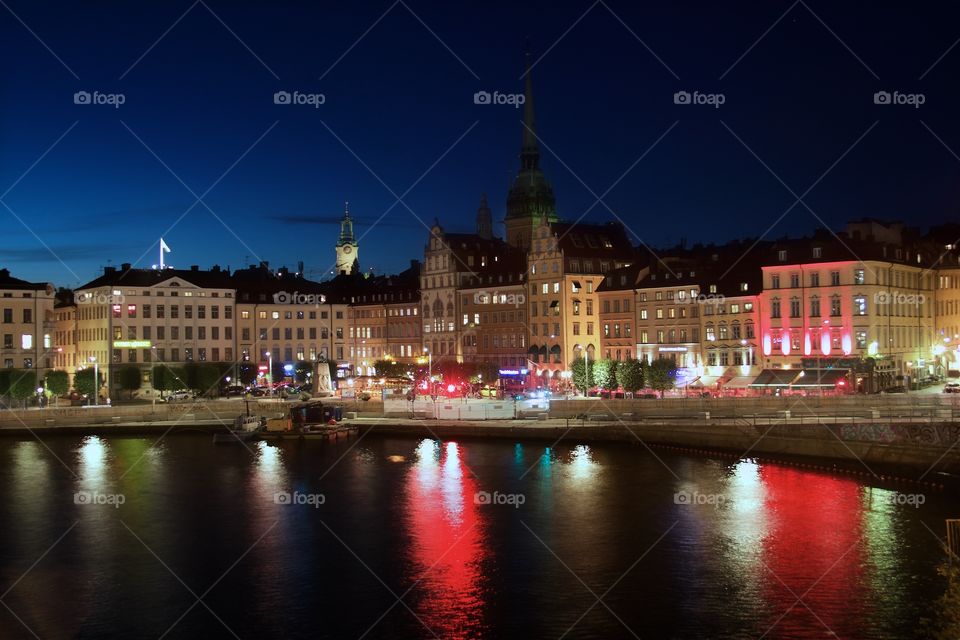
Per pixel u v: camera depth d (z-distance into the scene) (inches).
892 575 2554.1
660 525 3061.0
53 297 7549.2
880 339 5585.6
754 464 4035.4
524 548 2854.3
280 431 5123.0
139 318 7608.3
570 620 2304.4
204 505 3449.8
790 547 2802.7
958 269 6363.2
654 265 6688.0
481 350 7667.3
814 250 5723.4
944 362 6210.6
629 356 6766.7
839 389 5354.3
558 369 6983.3
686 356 6378.0
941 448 3659.0
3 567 2736.2
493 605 2409.0
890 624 2245.3
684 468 3966.5
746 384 5684.1
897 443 3831.2
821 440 4028.1
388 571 2669.8
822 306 5684.1
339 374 7805.1
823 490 3489.2
